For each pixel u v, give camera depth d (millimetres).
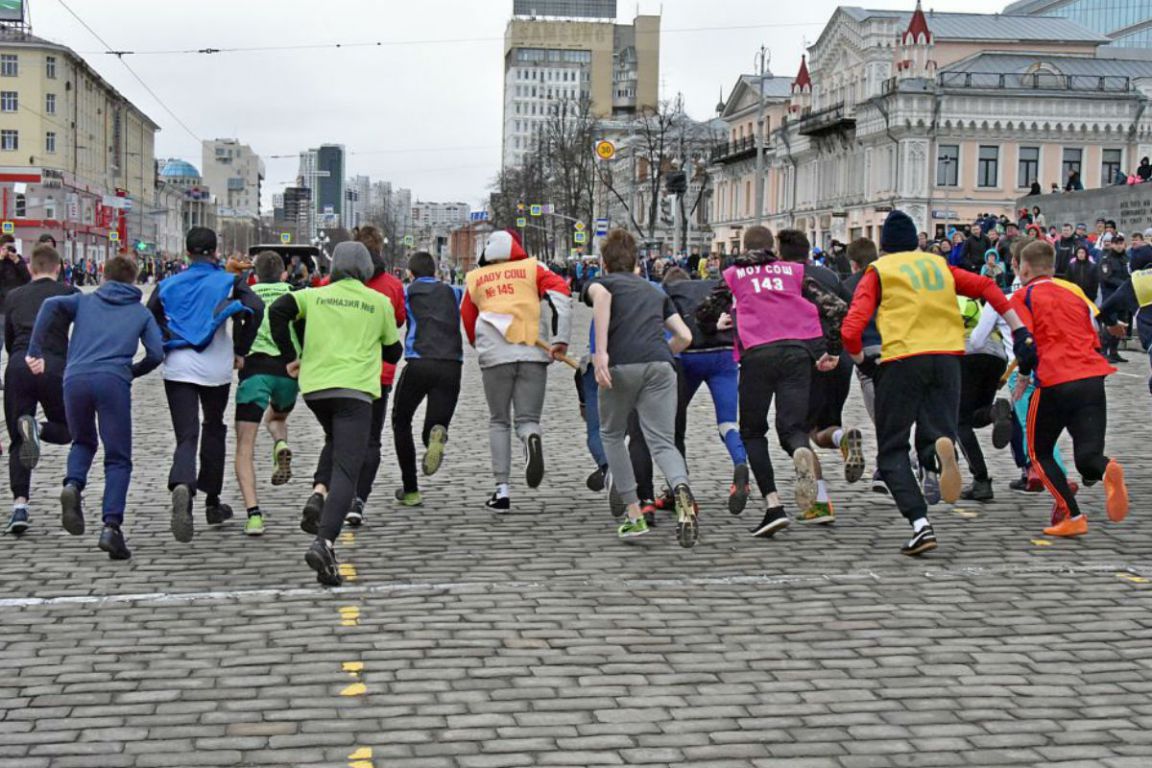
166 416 16844
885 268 8852
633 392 8930
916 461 11633
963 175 62594
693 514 8695
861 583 8016
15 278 16922
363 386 8133
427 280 10352
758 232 9391
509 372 10039
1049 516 10133
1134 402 18266
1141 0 122125
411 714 5672
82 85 114688
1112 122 62750
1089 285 24797
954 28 68938
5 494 10984
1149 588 7895
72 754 5223
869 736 5434
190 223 188250
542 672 6250
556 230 98625
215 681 6113
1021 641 6793
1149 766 5121
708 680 6148
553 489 11383
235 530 9609
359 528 9656
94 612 7316
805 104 77438
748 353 9195
